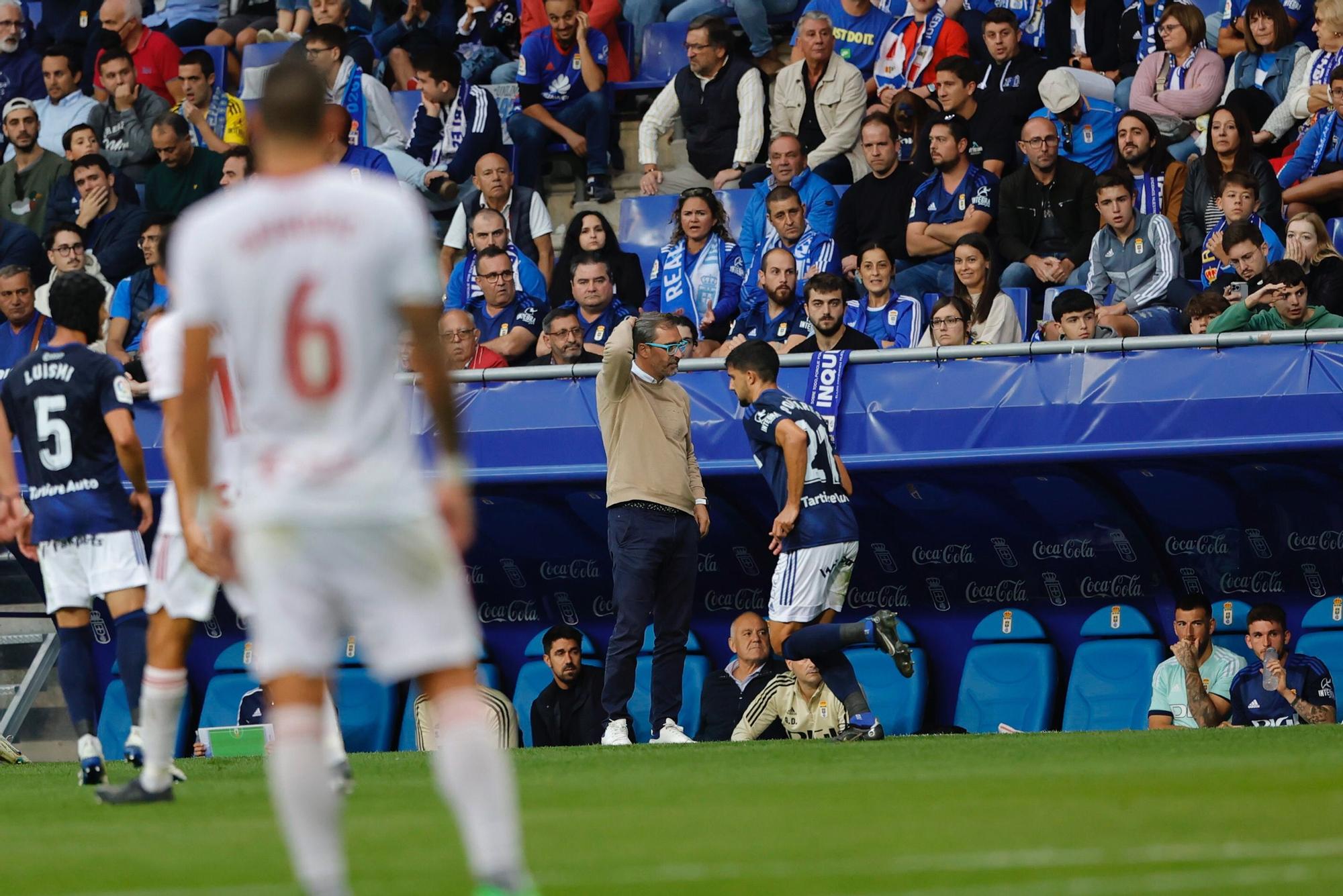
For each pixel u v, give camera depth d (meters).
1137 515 37.03
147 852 14.29
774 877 11.76
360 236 10.73
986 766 21.31
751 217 44.88
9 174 52.59
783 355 36.69
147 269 46.03
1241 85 45.12
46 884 12.56
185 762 28.14
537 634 42.00
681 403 33.12
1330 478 35.12
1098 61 47.53
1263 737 26.70
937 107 46.97
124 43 56.62
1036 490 36.72
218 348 17.55
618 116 52.41
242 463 10.97
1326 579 36.31
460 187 49.19
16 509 24.41
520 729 39.84
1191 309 37.16
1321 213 42.91
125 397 23.55
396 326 11.02
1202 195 41.72
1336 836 13.20
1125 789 17.22
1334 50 43.47
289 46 54.88
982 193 42.91
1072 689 37.12
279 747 10.61
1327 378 33.34
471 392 37.94
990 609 38.94
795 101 47.81
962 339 38.12
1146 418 34.28
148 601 19.50
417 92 54.12
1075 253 41.91
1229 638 36.94
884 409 35.91
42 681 44.59
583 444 37.12
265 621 10.64
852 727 28.64
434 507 10.98
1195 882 11.02
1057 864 11.96
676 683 32.75
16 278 44.28
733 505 39.03
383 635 10.75
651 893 11.23
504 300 42.75
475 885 11.79
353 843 14.45
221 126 56.47
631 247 48.12
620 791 18.88
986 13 47.62
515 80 54.34
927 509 37.84
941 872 11.73
